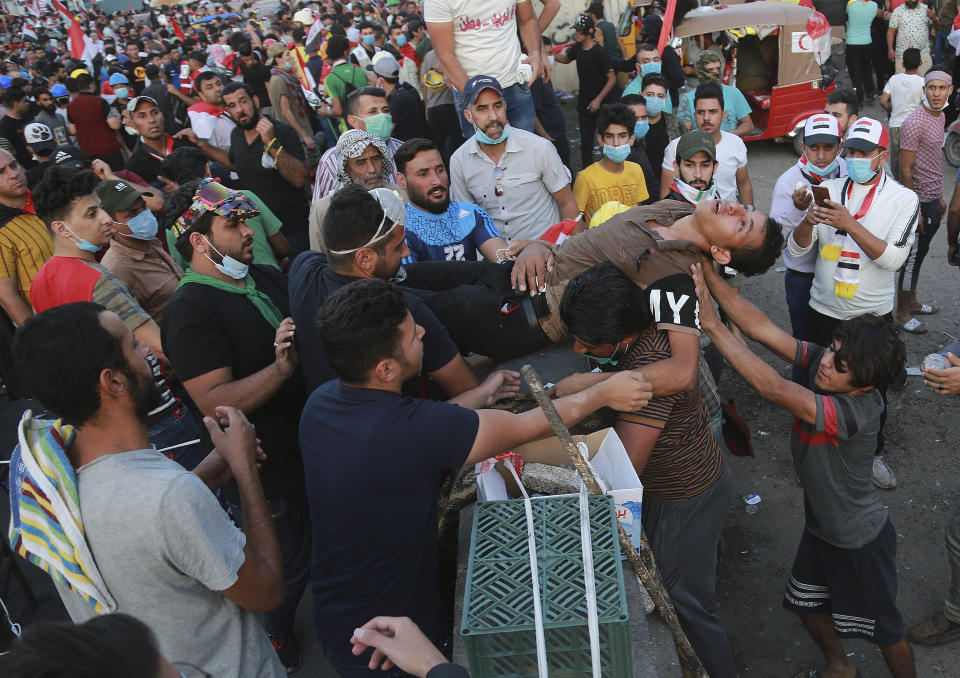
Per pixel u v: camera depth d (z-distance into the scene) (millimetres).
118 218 3998
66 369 1730
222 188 2895
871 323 2793
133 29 33344
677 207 2738
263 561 2070
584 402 2195
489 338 2811
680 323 2383
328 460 2049
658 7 12133
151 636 1111
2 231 4664
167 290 4273
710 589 2812
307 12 16594
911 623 3717
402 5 20000
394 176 4668
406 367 2049
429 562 2174
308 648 3707
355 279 2578
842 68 13312
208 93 7160
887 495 4543
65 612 4090
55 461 1771
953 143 9086
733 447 3273
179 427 3830
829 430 2816
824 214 4164
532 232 4582
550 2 6543
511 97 5371
